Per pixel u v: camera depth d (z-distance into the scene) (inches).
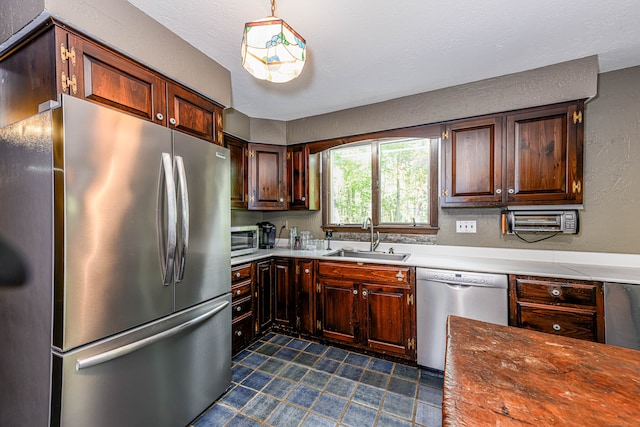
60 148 40.3
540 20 58.1
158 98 59.6
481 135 84.8
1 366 48.5
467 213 96.8
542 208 82.2
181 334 58.8
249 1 52.2
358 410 65.5
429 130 93.0
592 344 36.6
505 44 66.5
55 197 40.8
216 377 68.4
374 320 89.7
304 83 85.8
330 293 97.5
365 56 71.4
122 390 47.9
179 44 63.2
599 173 79.5
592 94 71.6
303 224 130.0
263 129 116.7
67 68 44.5
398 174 110.8
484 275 75.2
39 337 42.8
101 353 44.6
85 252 42.5
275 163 119.0
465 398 25.9
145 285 51.1
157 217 53.1
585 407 24.4
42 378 42.3
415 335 83.7
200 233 63.2
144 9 54.4
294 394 71.4
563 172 75.3
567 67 73.9
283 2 52.4
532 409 24.3
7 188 47.8
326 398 69.8
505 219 86.0
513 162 80.5
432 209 102.7
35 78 46.1
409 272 84.7
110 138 45.8
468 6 54.2
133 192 49.1
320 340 100.0
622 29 60.8
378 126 100.1
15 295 46.4
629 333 61.9
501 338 38.6
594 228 80.3
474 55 71.2
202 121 71.3
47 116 41.8
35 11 42.3
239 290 91.2
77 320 41.6
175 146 57.4
